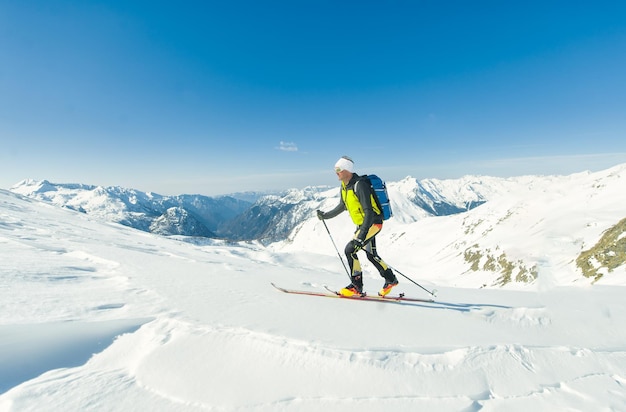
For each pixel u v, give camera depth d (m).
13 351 3.06
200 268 7.82
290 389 2.91
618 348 4.51
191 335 3.57
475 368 3.51
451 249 97.44
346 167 5.68
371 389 3.01
